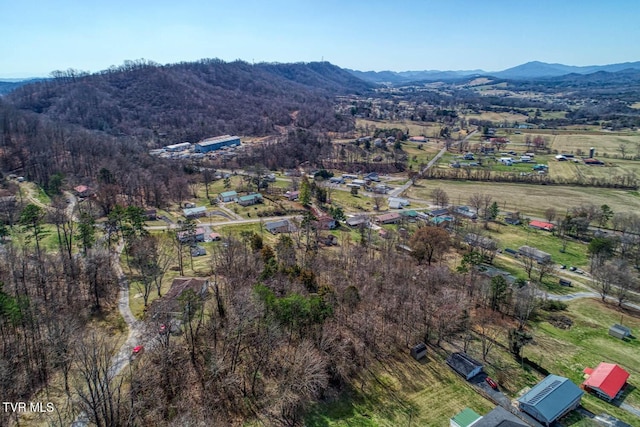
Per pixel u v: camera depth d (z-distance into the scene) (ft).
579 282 291.38
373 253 312.50
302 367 156.87
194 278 229.25
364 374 173.17
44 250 266.98
